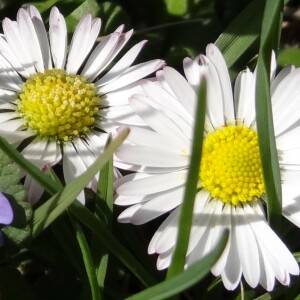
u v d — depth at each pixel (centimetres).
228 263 7
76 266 7
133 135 7
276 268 7
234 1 11
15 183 7
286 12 11
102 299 7
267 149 7
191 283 6
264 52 7
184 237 6
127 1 11
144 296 6
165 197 7
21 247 7
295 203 7
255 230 7
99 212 7
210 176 7
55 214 7
